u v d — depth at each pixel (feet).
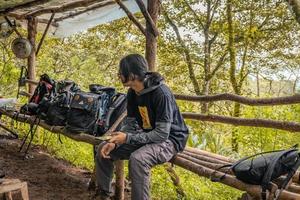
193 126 18.21
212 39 36.17
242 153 15.84
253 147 15.66
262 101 11.10
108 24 36.94
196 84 36.19
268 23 33.37
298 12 6.17
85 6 17.79
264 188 7.55
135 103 9.63
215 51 36.24
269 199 7.51
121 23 37.01
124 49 36.32
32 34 21.79
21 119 16.40
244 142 15.93
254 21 33.60
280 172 7.67
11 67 25.86
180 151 9.56
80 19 21.56
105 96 13.00
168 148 9.13
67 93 13.82
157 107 8.79
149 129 9.34
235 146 16.62
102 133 12.71
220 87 36.99
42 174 14.64
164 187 13.55
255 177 7.78
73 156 17.49
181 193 13.16
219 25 35.12
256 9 33.14
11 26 21.49
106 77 31.48
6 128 19.79
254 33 33.04
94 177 13.06
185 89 37.86
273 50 33.71
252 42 33.81
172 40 35.91
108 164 10.26
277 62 33.47
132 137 8.68
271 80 33.86
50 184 13.56
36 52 22.08
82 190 13.25
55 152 18.13
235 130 16.22
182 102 19.45
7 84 25.59
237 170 8.15
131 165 8.70
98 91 13.62
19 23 23.16
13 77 25.72
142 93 8.93
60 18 22.13
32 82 20.47
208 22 35.50
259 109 15.78
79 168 16.48
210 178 9.07
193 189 13.33
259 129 15.28
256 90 35.50
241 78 34.78
